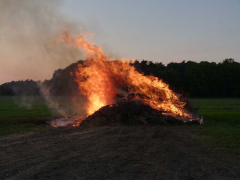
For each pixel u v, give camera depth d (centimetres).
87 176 811
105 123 1944
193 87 8425
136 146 1228
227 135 1492
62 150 1147
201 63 9675
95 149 1166
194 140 1366
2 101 5847
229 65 8994
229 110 3191
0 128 1792
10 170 868
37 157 1030
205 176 823
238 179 799
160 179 792
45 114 2822
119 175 821
